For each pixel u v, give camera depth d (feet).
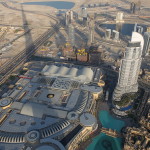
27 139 615.98
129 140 643.86
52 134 643.86
